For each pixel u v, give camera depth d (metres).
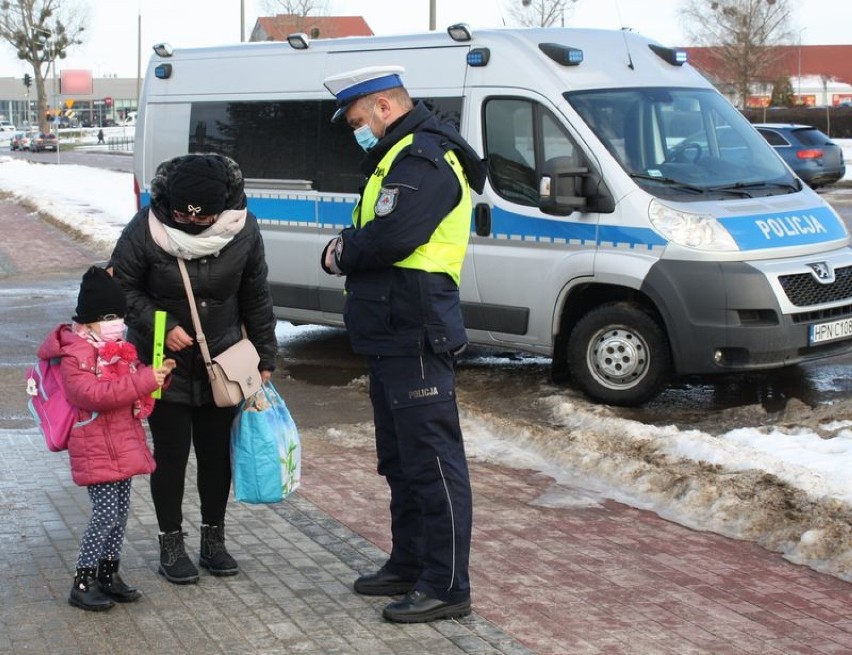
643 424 7.42
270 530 5.73
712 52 52.25
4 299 14.02
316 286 10.04
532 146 8.66
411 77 9.32
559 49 8.73
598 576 5.21
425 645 4.36
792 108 50.66
